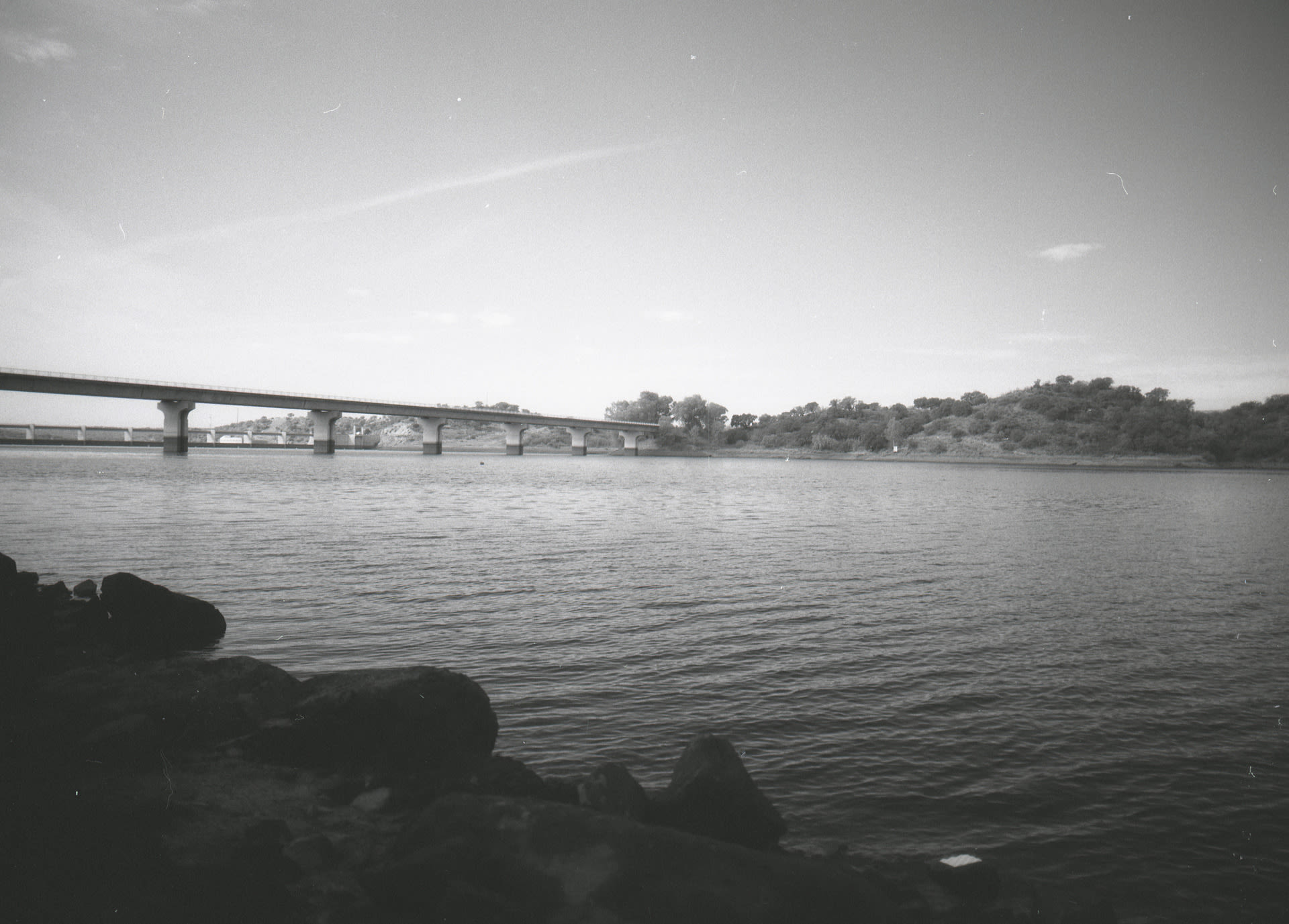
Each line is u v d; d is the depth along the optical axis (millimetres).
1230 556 37562
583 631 19781
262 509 53375
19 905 4855
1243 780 11656
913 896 7641
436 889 5414
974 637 20188
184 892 5301
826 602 24406
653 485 103125
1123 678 16703
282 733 8625
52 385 122812
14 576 18469
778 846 7879
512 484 96625
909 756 12234
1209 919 8320
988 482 132000
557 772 11164
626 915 5023
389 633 19188
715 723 13422
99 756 8219
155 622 16766
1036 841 9781
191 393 149125
